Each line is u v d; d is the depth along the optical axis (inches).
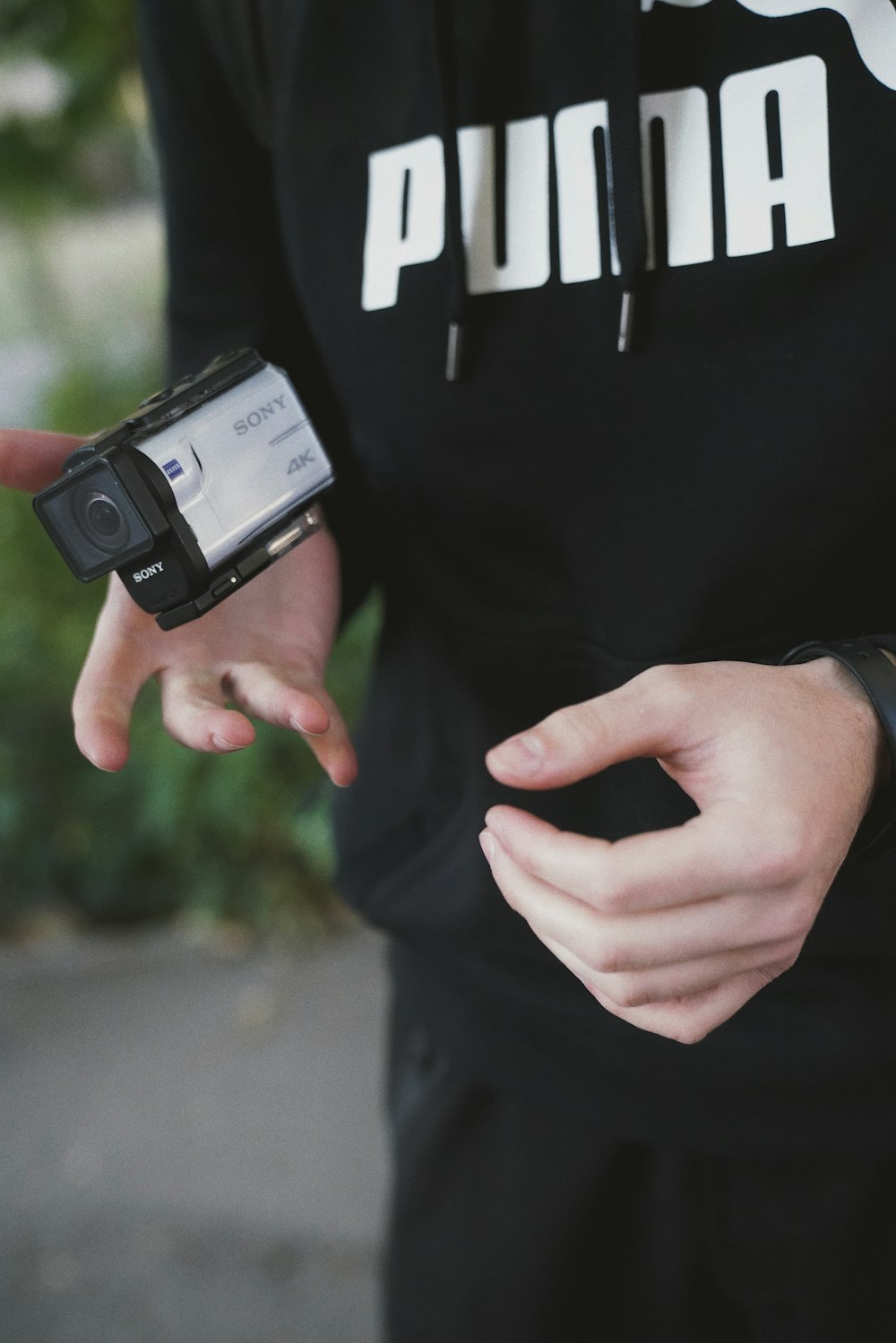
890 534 26.9
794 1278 33.1
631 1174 34.9
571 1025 32.9
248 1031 97.4
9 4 90.0
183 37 35.3
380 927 38.0
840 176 25.0
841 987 29.5
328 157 31.6
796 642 28.4
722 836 17.9
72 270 203.3
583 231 28.1
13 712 116.6
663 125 26.8
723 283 26.3
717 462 27.3
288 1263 73.8
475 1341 38.6
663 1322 36.0
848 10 24.6
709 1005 19.8
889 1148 30.3
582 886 18.1
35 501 25.9
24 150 105.0
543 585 31.9
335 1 30.1
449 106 28.4
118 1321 71.1
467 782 34.4
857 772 19.7
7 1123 89.3
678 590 28.5
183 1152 84.0
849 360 25.4
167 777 107.4
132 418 26.3
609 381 28.1
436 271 29.7
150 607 26.9
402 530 34.4
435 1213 38.6
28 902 120.2
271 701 27.2
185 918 118.4
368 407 32.6
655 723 18.8
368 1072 90.1
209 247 38.7
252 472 27.1
